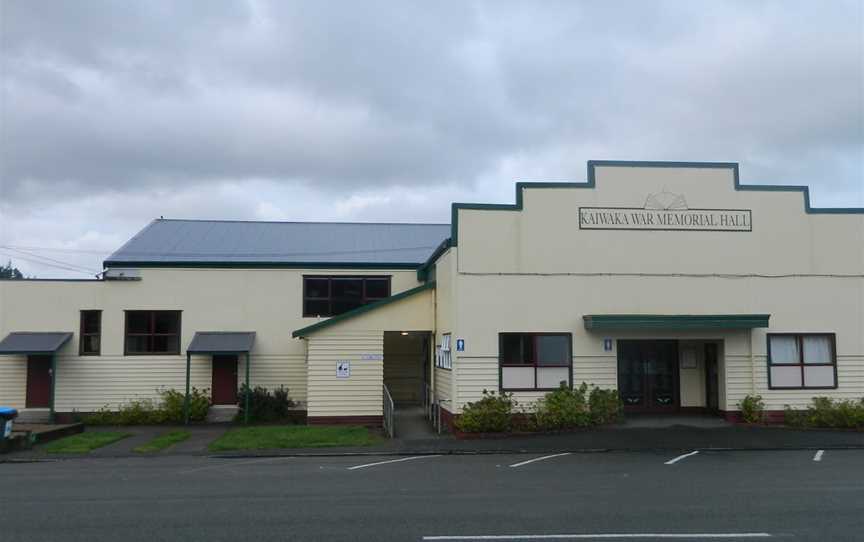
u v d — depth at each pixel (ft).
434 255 75.51
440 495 36.42
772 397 67.51
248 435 63.05
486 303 66.03
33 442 58.59
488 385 65.26
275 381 82.94
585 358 66.44
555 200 67.46
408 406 87.81
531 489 38.17
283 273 84.58
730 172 69.10
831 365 68.44
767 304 68.33
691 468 46.01
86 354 81.05
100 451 56.34
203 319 82.74
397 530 28.55
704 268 68.08
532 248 66.85
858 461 49.08
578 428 63.67
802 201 69.56
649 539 26.91
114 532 28.48
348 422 73.67
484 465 48.24
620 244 67.62
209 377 81.92
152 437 65.10
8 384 79.87
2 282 80.74
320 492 37.58
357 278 86.28
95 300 81.66
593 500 34.76
